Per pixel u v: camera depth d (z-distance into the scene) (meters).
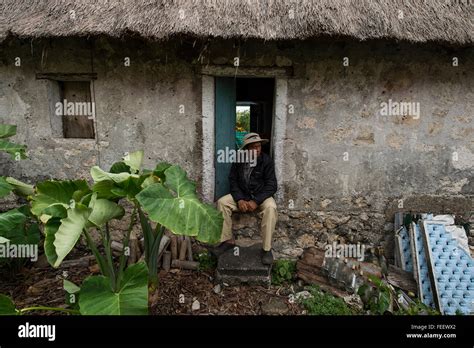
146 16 2.73
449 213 3.38
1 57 3.27
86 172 3.46
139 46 3.15
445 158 3.30
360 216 3.41
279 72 3.15
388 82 3.17
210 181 3.40
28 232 3.12
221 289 2.98
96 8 2.88
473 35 2.66
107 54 3.20
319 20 2.60
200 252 3.46
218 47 3.12
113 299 1.92
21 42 3.13
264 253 3.08
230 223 3.20
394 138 3.27
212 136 3.33
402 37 2.63
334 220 3.42
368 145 3.29
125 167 2.75
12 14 3.01
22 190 2.85
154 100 3.29
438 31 2.68
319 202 3.41
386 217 3.41
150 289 2.55
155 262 2.59
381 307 2.54
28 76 3.31
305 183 3.37
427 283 2.97
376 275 3.03
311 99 3.22
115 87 3.28
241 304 2.80
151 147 3.38
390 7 2.84
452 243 3.06
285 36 2.62
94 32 2.66
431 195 3.36
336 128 3.26
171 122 3.32
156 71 3.22
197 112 3.29
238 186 3.20
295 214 3.42
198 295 2.88
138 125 3.34
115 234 3.55
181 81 3.23
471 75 3.13
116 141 3.38
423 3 2.92
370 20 2.69
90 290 1.95
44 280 3.05
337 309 2.68
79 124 3.56
